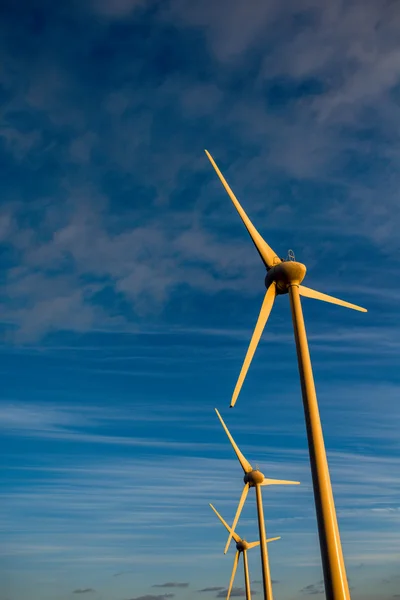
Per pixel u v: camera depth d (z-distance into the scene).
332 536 24.28
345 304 36.72
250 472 64.88
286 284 33.00
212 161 39.84
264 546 60.84
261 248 35.62
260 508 63.06
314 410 27.45
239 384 33.50
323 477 25.59
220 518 96.88
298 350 30.08
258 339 33.75
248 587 91.62
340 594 23.22
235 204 37.97
